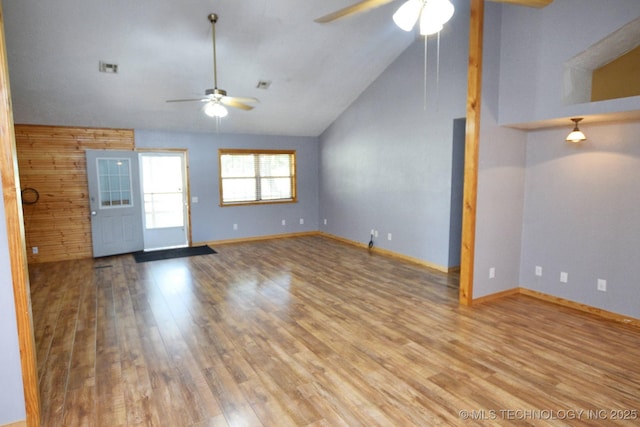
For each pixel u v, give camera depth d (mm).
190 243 7148
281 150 7906
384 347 3057
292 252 6613
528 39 3615
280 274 5211
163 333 3350
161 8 3990
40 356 2938
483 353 2938
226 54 4887
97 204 6117
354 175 7074
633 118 3289
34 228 5832
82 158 6086
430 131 5305
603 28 3127
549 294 4109
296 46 5012
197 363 2828
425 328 3412
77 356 2939
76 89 5055
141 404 2332
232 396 2408
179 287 4652
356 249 6824
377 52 5539
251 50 4906
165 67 4922
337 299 4199
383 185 6324
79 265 5742
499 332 3316
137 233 6574
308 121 7398
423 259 5625
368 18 4746
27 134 5680
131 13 3996
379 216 6496
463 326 3449
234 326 3492
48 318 3688
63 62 4500
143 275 5191
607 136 3539
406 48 5586
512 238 4246
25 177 5711
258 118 6891
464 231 3926
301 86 6035
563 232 3939
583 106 3234
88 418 2203
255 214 7758
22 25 3859
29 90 4883
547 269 4109
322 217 8375
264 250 6789
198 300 4188
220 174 7305
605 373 2635
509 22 3762
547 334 3270
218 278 5031
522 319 3604
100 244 6191
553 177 4000
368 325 3490
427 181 5434
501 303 4051
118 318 3689
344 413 2230
